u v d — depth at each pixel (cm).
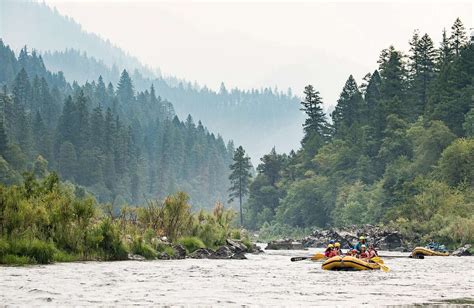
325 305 2934
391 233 11025
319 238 12725
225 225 8338
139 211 6856
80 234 5397
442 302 3084
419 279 4372
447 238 10269
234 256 6675
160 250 6234
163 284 3700
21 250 4866
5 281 3600
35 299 2944
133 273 4322
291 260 6481
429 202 11650
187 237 6931
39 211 5128
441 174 13075
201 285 3709
